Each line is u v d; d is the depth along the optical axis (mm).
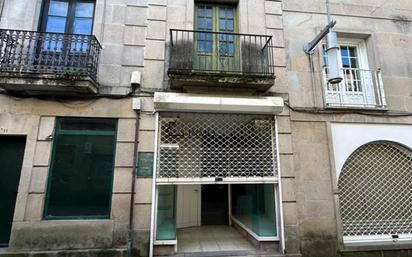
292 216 5004
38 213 4465
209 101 4949
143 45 5375
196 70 5074
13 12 5141
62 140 4863
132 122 5000
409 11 6484
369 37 6164
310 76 5719
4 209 4594
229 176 5172
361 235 5344
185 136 5227
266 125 5461
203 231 6637
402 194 5664
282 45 5770
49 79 4520
